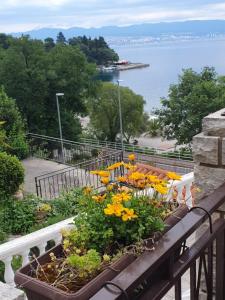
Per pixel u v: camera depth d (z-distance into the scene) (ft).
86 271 5.83
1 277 16.24
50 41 154.71
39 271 6.03
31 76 114.62
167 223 7.05
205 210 7.32
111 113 162.61
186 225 6.67
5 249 14.62
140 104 166.20
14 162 43.29
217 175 10.14
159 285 6.25
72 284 5.75
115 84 166.81
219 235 8.98
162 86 412.36
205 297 10.40
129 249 6.40
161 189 7.27
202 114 132.36
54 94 121.08
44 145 86.58
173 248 6.05
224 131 9.98
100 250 6.51
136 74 544.62
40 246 15.57
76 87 123.85
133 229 6.51
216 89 133.18
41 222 32.76
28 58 116.16
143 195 7.22
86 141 128.98
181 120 140.36
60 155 78.74
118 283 5.01
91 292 5.39
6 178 42.32
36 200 37.65
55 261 6.26
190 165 85.15
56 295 5.36
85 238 6.55
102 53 437.58
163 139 148.66
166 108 144.77
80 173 53.93
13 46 114.93
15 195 44.96
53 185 50.65
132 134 171.42
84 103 131.54
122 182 8.00
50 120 123.44
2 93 77.25
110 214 6.40
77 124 129.70
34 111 117.08
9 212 33.76
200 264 8.56
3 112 73.31
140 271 5.28
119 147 112.98
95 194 7.42
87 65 127.65
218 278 9.42
